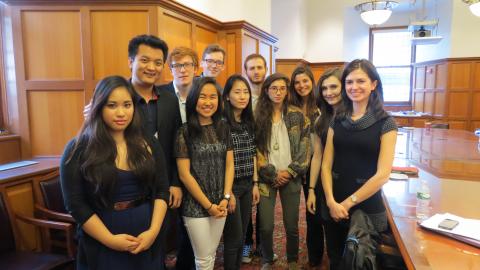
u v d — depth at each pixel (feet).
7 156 8.46
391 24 29.07
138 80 6.12
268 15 18.26
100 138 4.84
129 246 4.90
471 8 15.43
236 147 7.15
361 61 5.75
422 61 27.48
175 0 9.85
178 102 6.95
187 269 7.61
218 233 6.72
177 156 6.42
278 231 10.85
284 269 8.48
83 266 5.02
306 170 7.72
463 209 5.32
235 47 12.88
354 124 5.79
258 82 8.65
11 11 8.48
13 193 7.12
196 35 11.14
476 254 3.90
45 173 7.74
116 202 5.00
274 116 7.90
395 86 29.78
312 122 8.09
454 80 23.85
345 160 5.97
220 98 6.65
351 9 27.55
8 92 8.76
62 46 8.64
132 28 8.68
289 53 25.05
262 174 7.66
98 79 8.72
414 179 7.09
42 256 6.28
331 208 6.01
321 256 8.48
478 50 23.09
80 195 4.83
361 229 4.89
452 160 8.99
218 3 13.64
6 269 5.80
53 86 8.70
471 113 23.73
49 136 8.87
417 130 16.26
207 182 6.50
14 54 8.59
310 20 27.68
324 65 27.43
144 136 5.41
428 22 22.79
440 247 4.08
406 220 4.89
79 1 8.49
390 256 5.42
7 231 6.52
